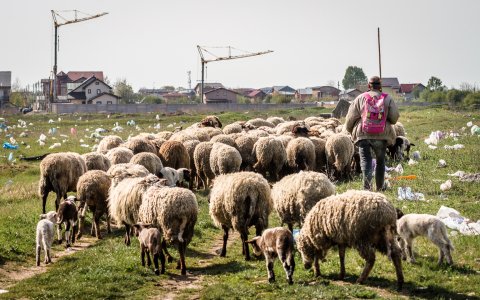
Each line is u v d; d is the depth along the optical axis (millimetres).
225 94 141750
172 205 14727
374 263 13109
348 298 11375
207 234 18750
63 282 13859
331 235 12656
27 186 28781
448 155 28875
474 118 56906
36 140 50125
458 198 19484
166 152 26516
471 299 11078
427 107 76562
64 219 17859
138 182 16844
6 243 17422
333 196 12867
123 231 19828
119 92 156250
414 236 13461
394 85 170375
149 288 13391
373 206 11953
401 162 27828
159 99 147000
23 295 13031
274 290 12320
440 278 12219
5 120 77625
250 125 35688
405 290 11781
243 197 15219
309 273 13461
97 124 69812
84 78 155500
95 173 19375
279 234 12680
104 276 14000
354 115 18891
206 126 37625
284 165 26531
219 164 25078
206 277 14102
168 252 16438
